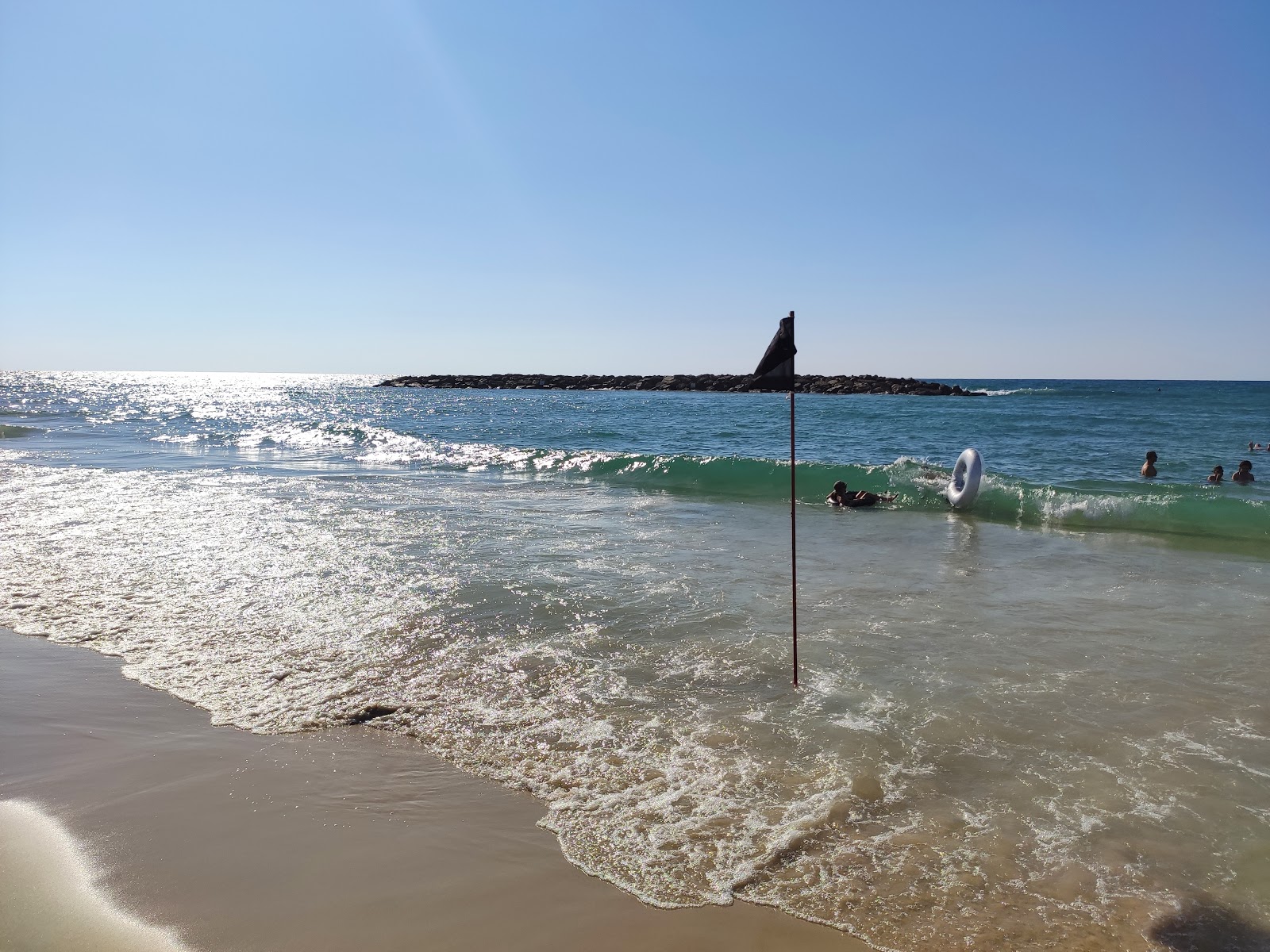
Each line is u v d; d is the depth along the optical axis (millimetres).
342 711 4426
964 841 3180
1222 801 3506
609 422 36719
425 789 3600
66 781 3654
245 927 2656
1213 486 14594
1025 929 2660
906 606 6617
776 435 28781
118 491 13094
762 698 4613
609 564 8062
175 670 5031
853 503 12406
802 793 3541
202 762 3830
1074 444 24531
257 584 7094
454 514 11148
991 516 11680
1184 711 4484
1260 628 6074
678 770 3746
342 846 3143
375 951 2549
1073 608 6625
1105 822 3330
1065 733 4180
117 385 135250
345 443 22531
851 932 2648
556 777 3693
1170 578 7727
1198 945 2576
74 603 6469
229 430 28094
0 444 22688
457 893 2852
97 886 2873
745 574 7684
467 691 4699
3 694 4633
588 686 4773
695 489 14297
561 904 2791
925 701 4578
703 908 2775
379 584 7133
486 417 41969
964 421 35094
